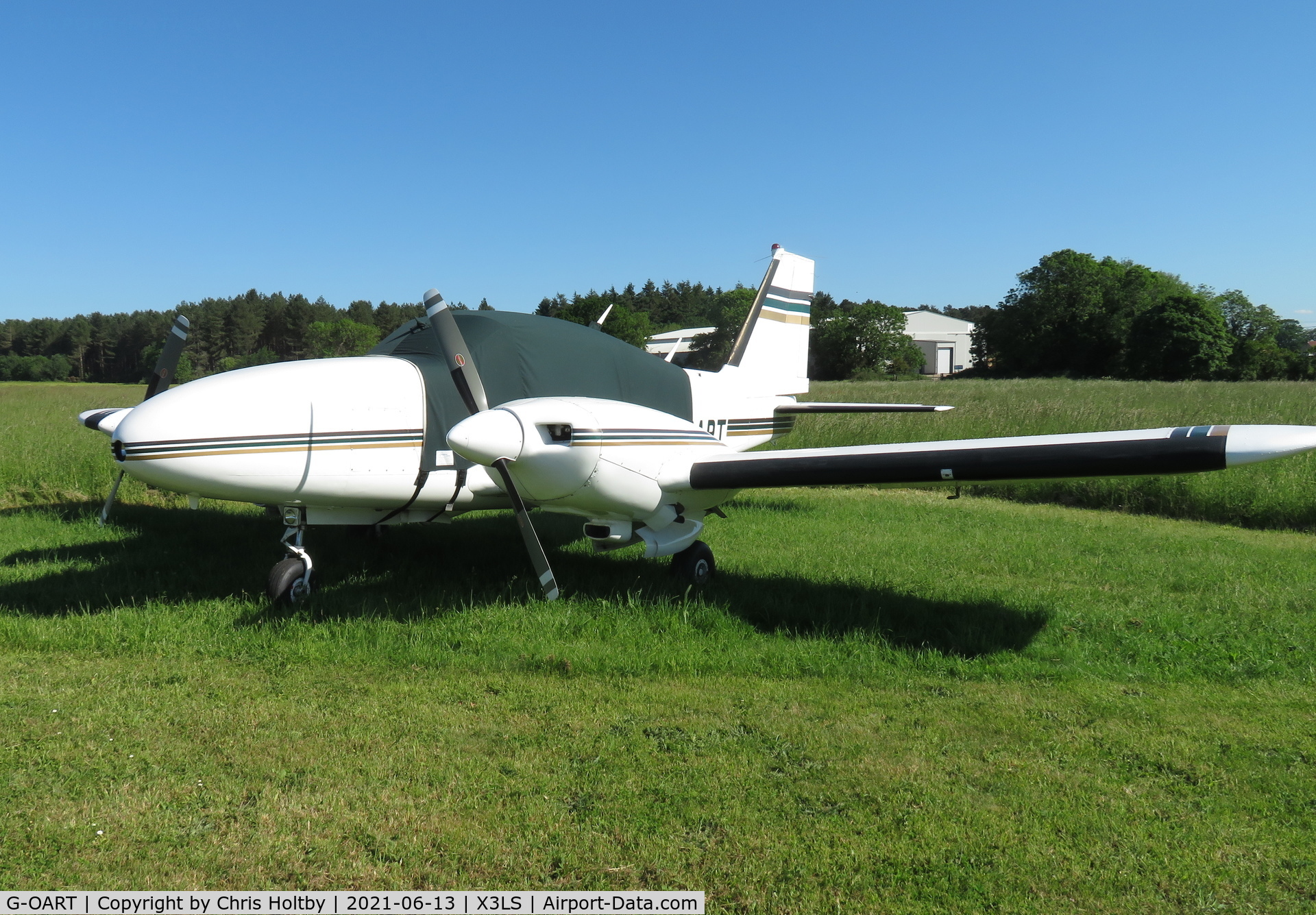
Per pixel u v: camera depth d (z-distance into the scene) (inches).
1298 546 311.9
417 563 256.8
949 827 107.0
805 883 95.6
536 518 350.0
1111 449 172.6
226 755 125.8
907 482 194.2
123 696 148.1
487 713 143.2
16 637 177.8
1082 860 100.0
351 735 133.3
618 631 187.8
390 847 101.5
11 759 122.7
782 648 177.8
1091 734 136.3
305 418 201.3
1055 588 235.0
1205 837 105.0
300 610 200.2
